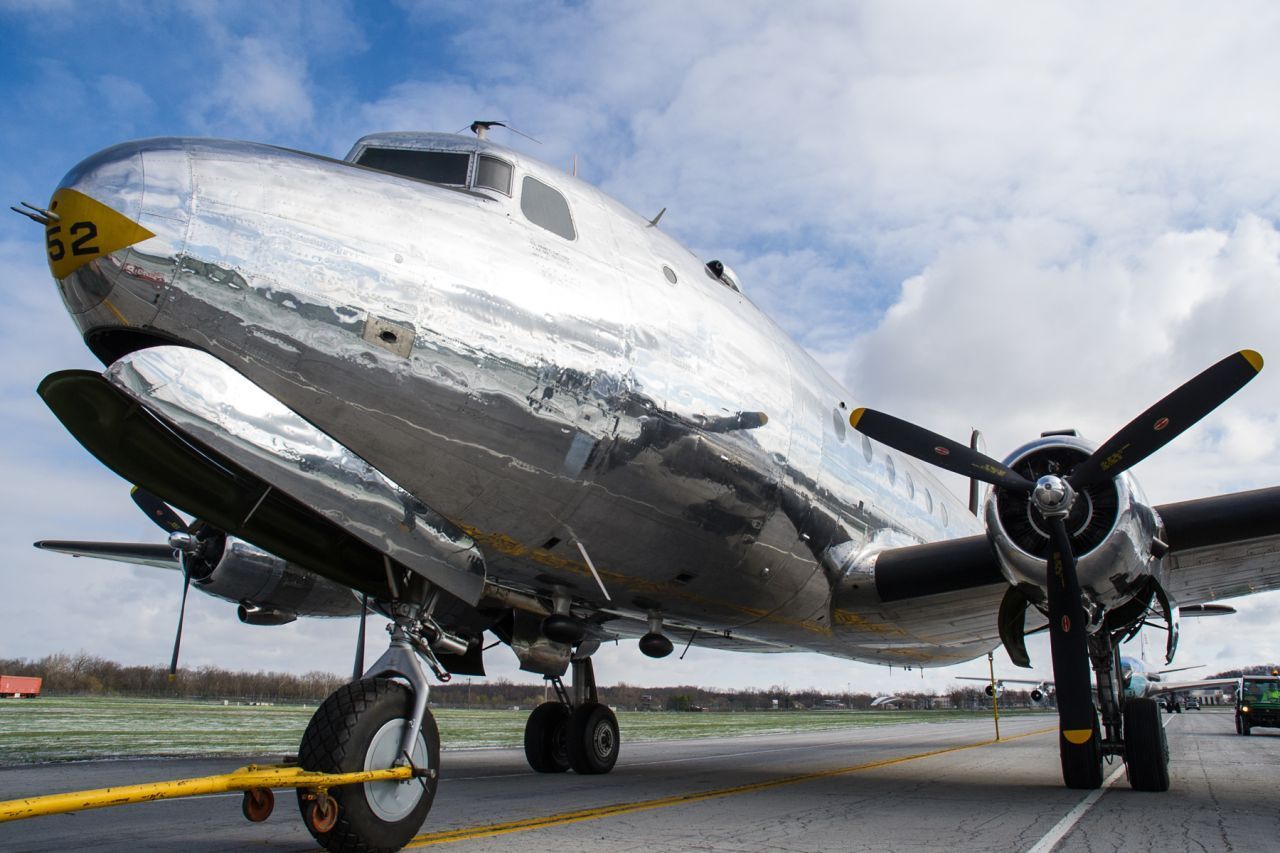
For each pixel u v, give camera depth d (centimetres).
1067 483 712
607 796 709
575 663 962
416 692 448
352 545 521
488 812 599
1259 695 2212
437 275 527
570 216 642
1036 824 564
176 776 802
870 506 921
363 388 494
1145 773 766
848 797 722
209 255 455
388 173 565
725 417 695
